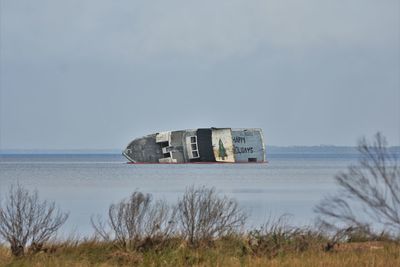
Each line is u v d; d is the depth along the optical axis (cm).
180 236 9138
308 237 8850
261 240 8644
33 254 8219
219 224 9494
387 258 7494
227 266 7356
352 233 9288
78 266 7362
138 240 8781
